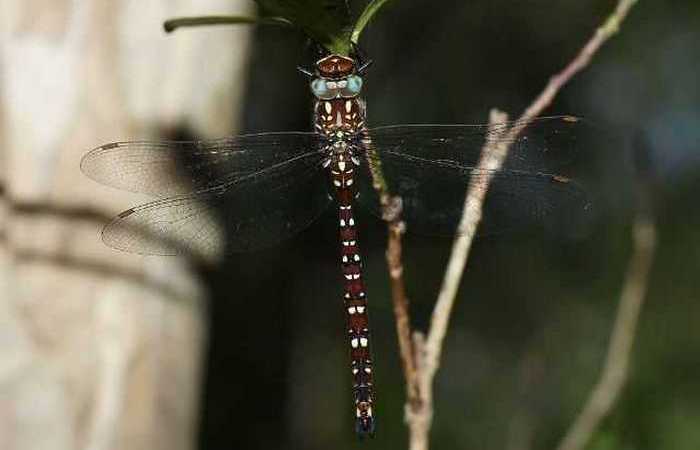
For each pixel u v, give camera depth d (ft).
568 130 1.60
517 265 3.27
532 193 1.60
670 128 3.47
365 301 1.68
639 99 3.38
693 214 3.40
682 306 3.20
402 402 2.82
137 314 1.79
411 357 1.52
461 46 2.94
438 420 3.21
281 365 2.42
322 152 1.62
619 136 2.98
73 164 1.76
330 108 1.61
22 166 1.76
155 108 1.77
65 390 1.78
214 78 1.80
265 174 1.64
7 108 1.76
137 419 1.80
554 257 3.25
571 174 1.63
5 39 1.75
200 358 1.84
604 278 3.24
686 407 2.83
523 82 2.98
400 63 2.90
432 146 1.60
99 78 1.76
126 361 1.79
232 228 1.64
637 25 3.31
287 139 1.64
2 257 1.77
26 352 1.77
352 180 1.62
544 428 2.75
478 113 2.95
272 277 2.42
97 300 1.78
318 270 2.70
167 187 1.64
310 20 1.44
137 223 1.63
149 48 1.77
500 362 3.25
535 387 2.09
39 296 1.77
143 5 1.77
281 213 1.65
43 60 1.76
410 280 3.00
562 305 3.25
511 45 2.97
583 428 1.81
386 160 1.61
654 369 2.93
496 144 1.59
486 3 2.93
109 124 1.77
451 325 3.28
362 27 1.45
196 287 1.82
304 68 1.61
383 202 1.51
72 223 1.77
